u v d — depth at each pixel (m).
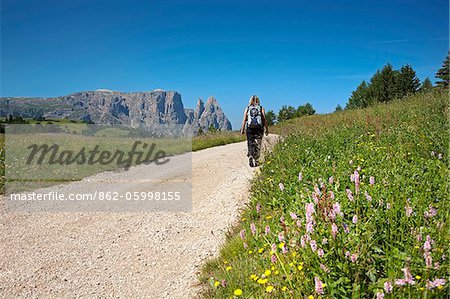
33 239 7.24
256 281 4.36
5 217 8.41
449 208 4.23
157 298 5.22
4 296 5.31
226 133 28.83
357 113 19.05
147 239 7.25
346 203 4.50
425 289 2.98
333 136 11.22
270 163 9.51
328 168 6.95
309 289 3.44
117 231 7.64
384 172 5.89
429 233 3.69
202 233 7.38
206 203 9.06
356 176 4.58
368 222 3.98
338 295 3.26
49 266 6.20
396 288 3.04
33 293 5.41
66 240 7.21
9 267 6.13
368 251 3.57
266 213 6.42
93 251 6.76
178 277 5.76
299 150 9.72
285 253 4.07
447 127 8.88
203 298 4.81
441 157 6.73
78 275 5.92
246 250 5.39
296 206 5.46
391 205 4.24
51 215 8.57
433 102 14.93
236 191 9.34
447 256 3.29
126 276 5.89
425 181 5.36
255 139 11.64
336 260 3.45
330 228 3.71
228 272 4.86
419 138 8.48
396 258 3.43
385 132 10.40
